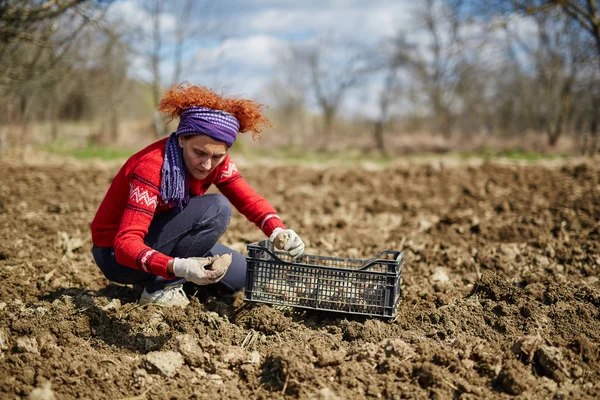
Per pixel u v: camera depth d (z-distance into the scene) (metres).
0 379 2.75
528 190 7.18
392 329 3.31
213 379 2.91
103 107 21.41
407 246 5.10
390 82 32.25
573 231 5.20
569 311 3.50
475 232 5.37
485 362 2.95
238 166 10.45
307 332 3.31
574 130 20.06
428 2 28.08
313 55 37.84
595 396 2.78
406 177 8.70
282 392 2.77
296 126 37.94
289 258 3.87
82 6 5.96
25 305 3.61
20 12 5.55
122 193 3.21
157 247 3.35
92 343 3.19
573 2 12.07
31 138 16.06
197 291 3.75
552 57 18.56
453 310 3.49
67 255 4.58
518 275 4.27
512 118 28.09
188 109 3.00
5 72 7.31
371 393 2.75
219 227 3.43
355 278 3.38
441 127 29.39
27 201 6.55
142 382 2.84
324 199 7.42
